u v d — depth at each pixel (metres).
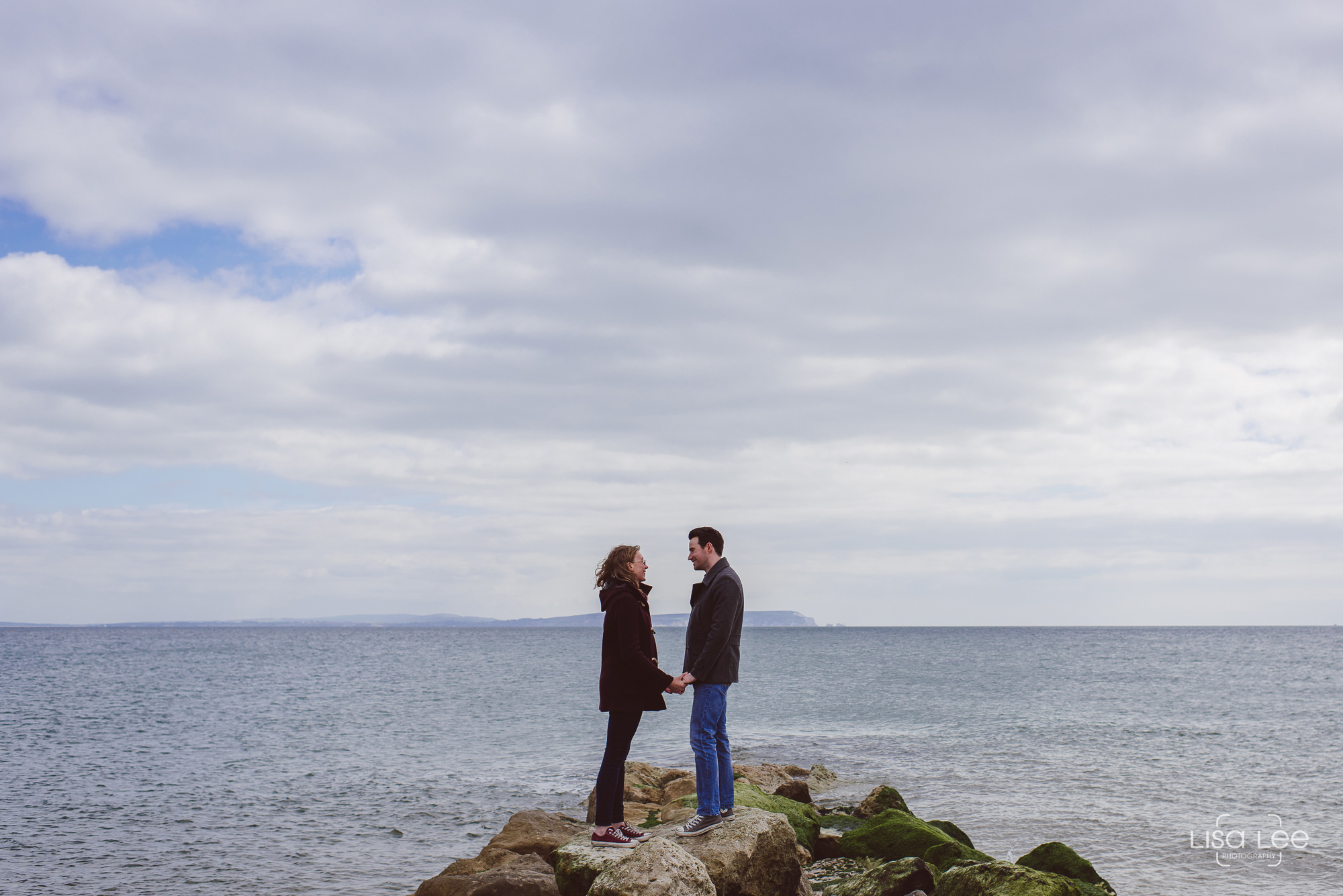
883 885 9.40
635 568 8.29
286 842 15.27
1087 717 34.50
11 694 46.03
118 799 18.83
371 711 38.00
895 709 38.38
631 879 6.95
